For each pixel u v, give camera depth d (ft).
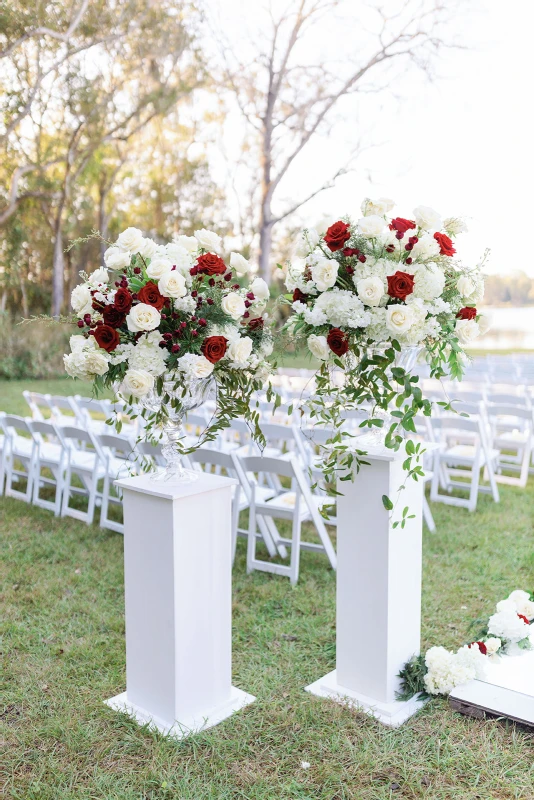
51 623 11.04
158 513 7.84
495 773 7.29
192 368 7.29
